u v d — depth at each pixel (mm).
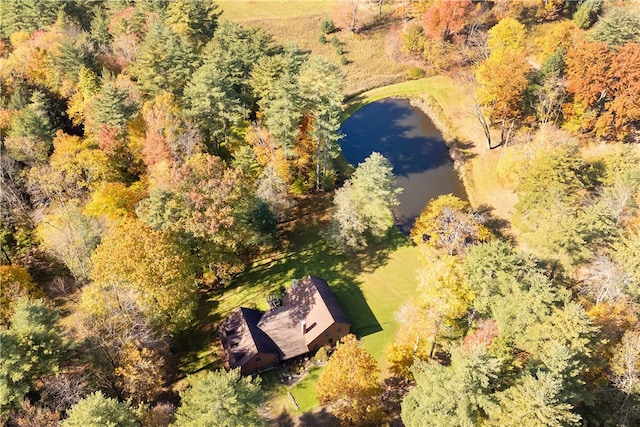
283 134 72500
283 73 76938
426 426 34344
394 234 70875
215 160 60281
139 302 49062
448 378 35156
